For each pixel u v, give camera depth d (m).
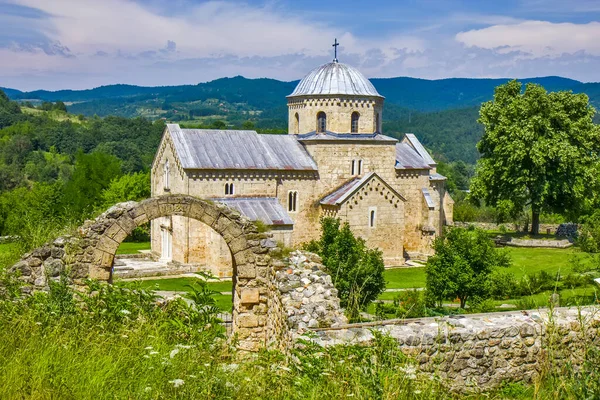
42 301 14.56
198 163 53.25
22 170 139.50
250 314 18.62
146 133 167.38
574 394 10.52
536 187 62.06
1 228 71.06
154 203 18.20
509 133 62.75
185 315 15.33
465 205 96.06
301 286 16.70
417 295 34.41
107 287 15.38
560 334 14.66
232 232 18.59
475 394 13.87
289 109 64.06
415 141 71.00
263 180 56.03
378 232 58.31
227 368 11.34
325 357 12.10
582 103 64.12
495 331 14.49
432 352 14.01
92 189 90.12
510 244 65.88
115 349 12.04
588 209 64.75
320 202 58.84
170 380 10.30
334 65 62.22
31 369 10.60
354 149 60.12
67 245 17.61
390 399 10.25
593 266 41.16
